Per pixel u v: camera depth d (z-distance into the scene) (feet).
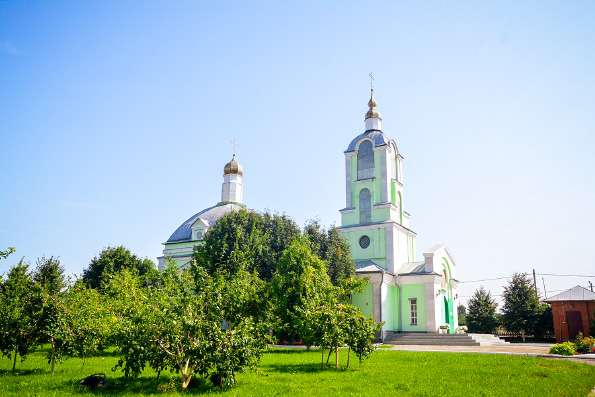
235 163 177.37
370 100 167.94
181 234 163.73
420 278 139.54
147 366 62.44
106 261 166.30
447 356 83.10
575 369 64.03
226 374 45.88
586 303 147.84
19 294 60.75
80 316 60.03
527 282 170.30
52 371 56.59
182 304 48.73
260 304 65.26
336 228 141.69
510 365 68.08
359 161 161.07
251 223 127.24
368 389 46.19
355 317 66.85
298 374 57.62
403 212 161.99
